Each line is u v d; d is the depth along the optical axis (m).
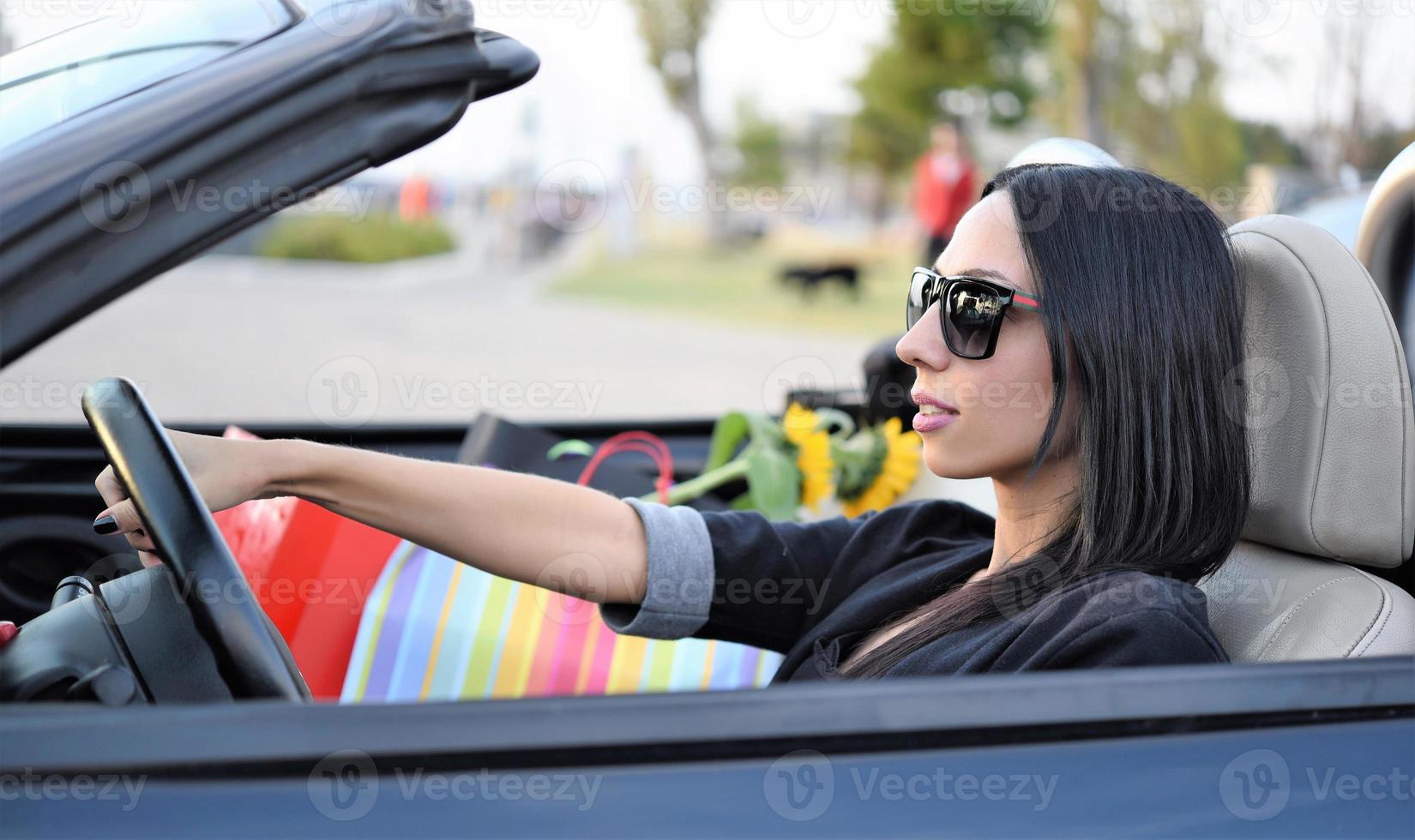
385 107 0.86
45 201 0.76
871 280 15.26
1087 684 0.87
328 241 15.09
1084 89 16.42
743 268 16.11
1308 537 1.28
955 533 1.53
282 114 0.82
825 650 1.37
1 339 0.75
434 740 0.78
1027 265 1.20
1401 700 0.92
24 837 0.74
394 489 1.33
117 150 0.78
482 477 1.38
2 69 1.05
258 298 11.02
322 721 0.78
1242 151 12.99
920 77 19.52
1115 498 1.18
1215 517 1.20
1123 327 1.17
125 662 1.00
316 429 2.36
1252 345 1.32
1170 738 0.87
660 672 1.90
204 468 1.22
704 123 20.16
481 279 14.22
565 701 0.81
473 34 0.90
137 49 0.96
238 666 0.97
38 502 1.99
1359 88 10.32
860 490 2.24
